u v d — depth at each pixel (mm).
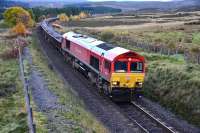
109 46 35125
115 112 28703
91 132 22062
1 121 23703
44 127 21094
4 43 69938
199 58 41250
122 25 130250
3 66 45375
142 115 28219
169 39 69750
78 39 45969
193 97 28844
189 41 67625
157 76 35656
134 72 31344
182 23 124562
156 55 46188
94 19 193375
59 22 161125
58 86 33906
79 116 24828
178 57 45000
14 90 31812
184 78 32062
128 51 30875
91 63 37906
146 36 77688
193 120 26844
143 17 197250
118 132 24203
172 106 30125
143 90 34906
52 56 59156
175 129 25016
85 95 33938
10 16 109250
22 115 23703
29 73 38344
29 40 76062
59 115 23875
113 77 30984
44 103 26469
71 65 50406
